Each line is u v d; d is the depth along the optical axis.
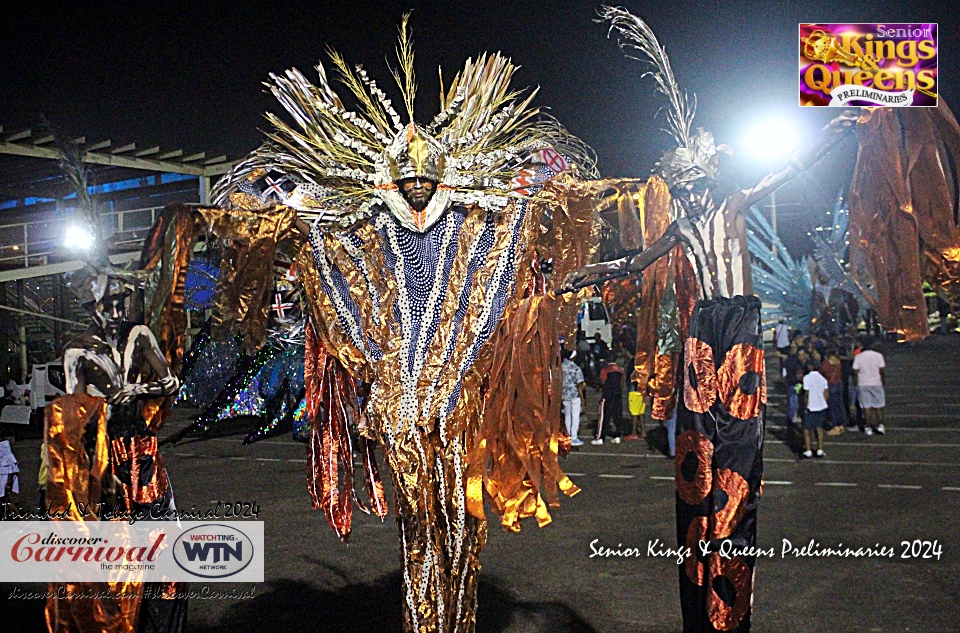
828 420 13.05
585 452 12.44
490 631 5.10
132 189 20.50
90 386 4.32
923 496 8.46
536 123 4.71
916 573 5.97
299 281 4.29
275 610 5.61
